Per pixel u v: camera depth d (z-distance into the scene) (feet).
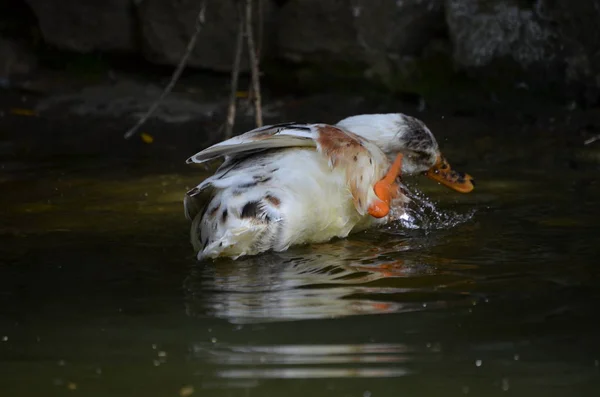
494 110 82.74
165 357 30.48
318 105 85.97
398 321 33.73
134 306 36.22
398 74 86.33
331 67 88.12
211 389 27.68
